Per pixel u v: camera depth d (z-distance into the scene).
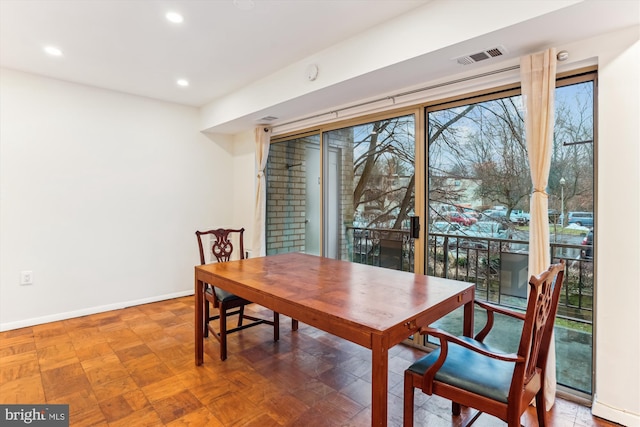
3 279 3.11
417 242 2.80
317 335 3.05
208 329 2.90
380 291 1.86
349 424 1.83
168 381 2.25
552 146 2.00
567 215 2.11
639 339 1.76
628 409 1.79
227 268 2.49
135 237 3.93
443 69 2.36
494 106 2.41
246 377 2.31
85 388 2.16
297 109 3.43
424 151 2.76
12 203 3.15
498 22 1.80
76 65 3.03
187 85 3.58
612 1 1.53
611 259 1.84
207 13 2.18
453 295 1.78
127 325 3.28
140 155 3.95
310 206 3.85
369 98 3.03
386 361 1.34
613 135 1.82
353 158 3.37
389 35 2.28
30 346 2.78
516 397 1.30
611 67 1.83
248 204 4.54
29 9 2.12
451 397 1.45
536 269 2.01
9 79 3.11
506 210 2.38
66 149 3.44
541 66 2.00
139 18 2.24
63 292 3.44
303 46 2.67
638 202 1.76
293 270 2.42
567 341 2.14
